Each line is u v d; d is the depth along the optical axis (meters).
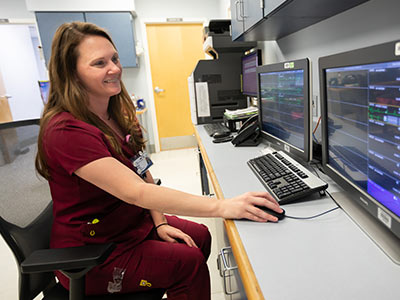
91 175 0.70
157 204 0.71
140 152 1.05
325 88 0.82
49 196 1.00
